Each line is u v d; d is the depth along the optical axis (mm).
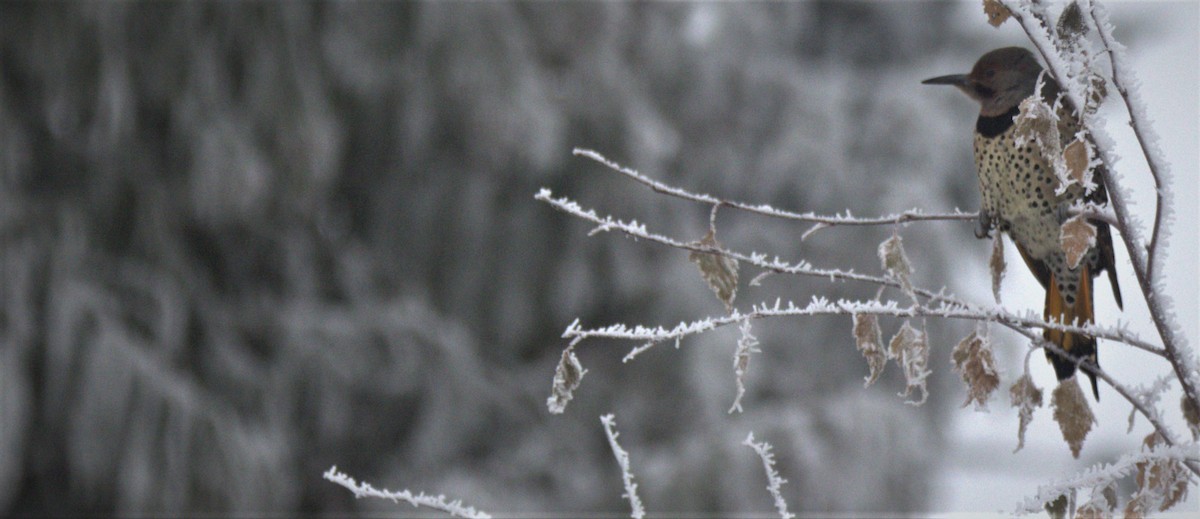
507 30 12008
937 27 20578
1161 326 2934
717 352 13688
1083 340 3488
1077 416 3330
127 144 11047
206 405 11180
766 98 17109
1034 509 3014
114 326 10930
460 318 13492
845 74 19594
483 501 12203
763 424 13008
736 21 17422
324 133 11242
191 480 10852
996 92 4488
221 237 12164
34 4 10688
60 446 10703
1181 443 2943
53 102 10797
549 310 13562
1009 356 15117
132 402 10750
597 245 13359
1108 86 2846
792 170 16766
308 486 12219
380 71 11719
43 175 11164
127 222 11312
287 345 12141
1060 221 4230
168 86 10891
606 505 12594
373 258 13227
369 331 12539
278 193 11258
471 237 13195
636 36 15750
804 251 16406
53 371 10617
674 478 12391
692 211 16172
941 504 14164
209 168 10820
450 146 12695
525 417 13219
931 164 17656
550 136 11984
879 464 12930
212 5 10953
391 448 12625
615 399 13508
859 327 3340
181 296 11484
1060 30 2818
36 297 10688
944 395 16281
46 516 10797
